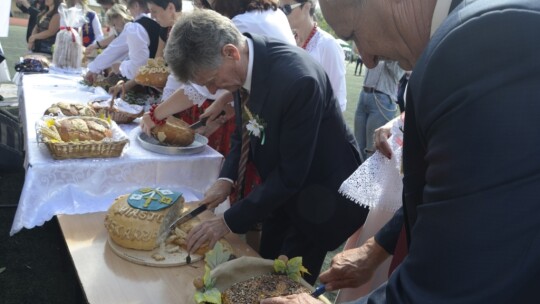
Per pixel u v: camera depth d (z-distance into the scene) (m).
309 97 1.31
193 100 1.99
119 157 1.80
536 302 0.46
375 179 1.54
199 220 1.45
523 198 0.44
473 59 0.48
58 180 1.63
